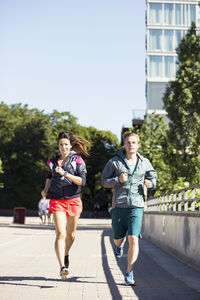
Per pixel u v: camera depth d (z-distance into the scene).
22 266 9.64
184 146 34.62
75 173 7.51
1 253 12.84
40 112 73.81
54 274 8.38
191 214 10.40
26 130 73.12
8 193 74.06
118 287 7.05
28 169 73.25
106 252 13.41
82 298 6.09
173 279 8.16
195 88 34.41
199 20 57.69
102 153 77.44
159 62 58.66
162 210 16.25
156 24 59.34
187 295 6.46
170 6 59.47
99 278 8.01
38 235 22.23
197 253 9.75
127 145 7.30
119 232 7.36
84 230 29.94
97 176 76.62
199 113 34.41
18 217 38.88
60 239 7.14
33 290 6.65
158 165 33.69
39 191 74.62
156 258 12.07
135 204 7.17
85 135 76.69
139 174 7.24
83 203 79.00
